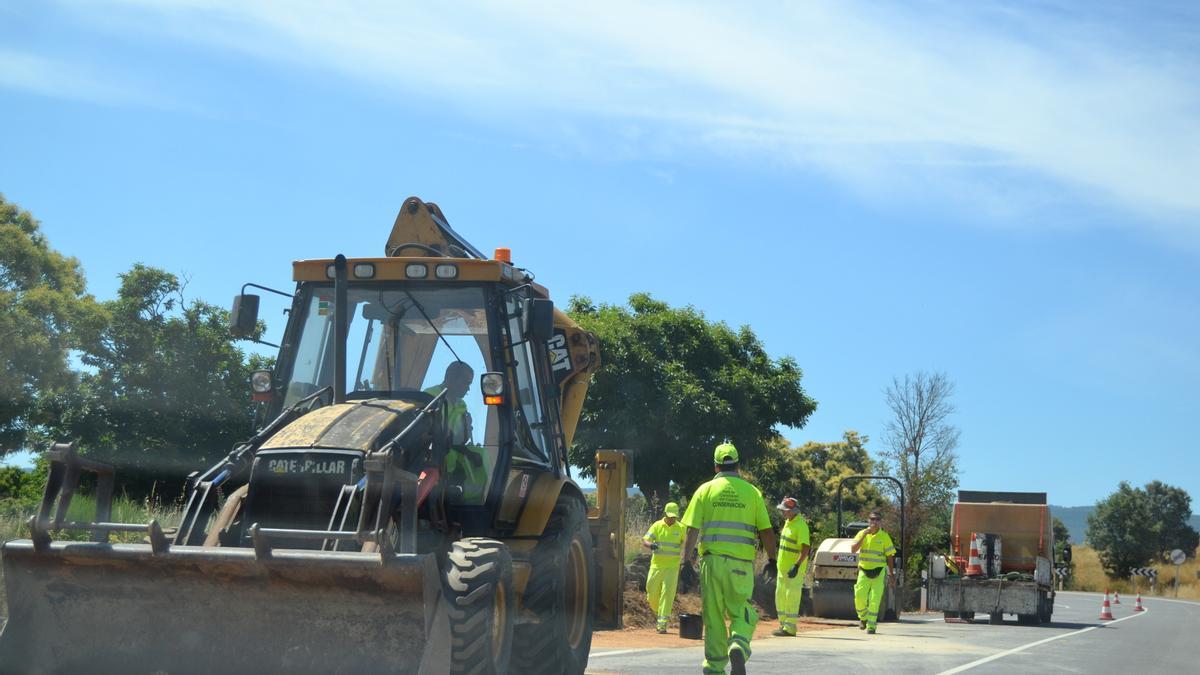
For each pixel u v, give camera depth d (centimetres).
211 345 3189
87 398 3036
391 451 716
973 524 3062
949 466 4772
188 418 3122
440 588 705
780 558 1966
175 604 712
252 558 684
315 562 677
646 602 2088
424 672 688
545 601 887
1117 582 10362
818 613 2694
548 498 927
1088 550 12975
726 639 963
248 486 776
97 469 763
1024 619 2919
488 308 923
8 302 2880
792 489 5931
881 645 1706
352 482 747
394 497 761
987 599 2839
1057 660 1508
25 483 2936
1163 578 9838
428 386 911
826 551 2692
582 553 1010
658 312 3909
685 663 1255
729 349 3925
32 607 726
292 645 706
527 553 904
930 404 4772
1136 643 1950
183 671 720
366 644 698
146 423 3048
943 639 1919
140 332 3111
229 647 715
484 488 878
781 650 1547
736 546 959
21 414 2989
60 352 2894
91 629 725
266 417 911
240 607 707
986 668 1336
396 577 677
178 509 1684
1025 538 3038
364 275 924
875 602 2064
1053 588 3067
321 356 927
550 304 931
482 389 882
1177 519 11319
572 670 938
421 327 925
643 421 3556
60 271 3172
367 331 926
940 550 4516
